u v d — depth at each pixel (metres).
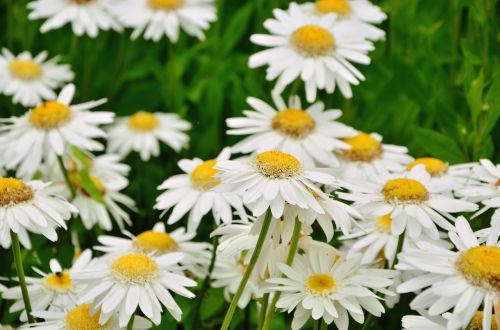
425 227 0.77
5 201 0.75
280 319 0.88
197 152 1.04
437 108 0.94
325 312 0.73
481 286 0.68
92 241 0.92
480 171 0.81
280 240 0.76
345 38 0.91
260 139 0.88
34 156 0.88
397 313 0.87
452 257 0.70
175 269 0.76
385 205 0.78
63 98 0.90
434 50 1.03
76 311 0.74
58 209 0.77
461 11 1.00
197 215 0.83
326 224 0.73
